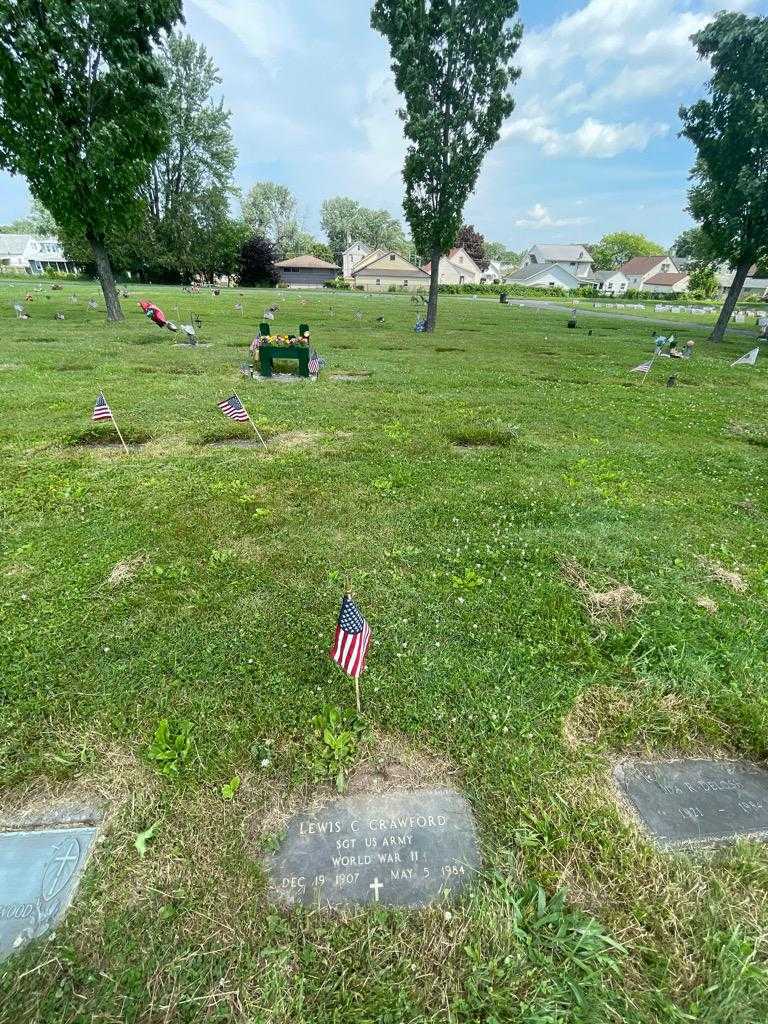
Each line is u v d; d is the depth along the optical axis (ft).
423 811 7.19
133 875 6.31
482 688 9.18
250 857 6.55
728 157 61.62
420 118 56.70
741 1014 5.25
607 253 347.36
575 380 39.60
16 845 6.64
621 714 8.79
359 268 239.30
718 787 7.73
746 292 263.49
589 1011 5.25
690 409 31.68
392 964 5.57
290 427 24.54
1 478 17.98
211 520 15.19
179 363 39.19
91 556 13.15
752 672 9.74
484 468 20.04
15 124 49.26
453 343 58.49
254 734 8.20
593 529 15.37
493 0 51.24
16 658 9.62
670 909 6.12
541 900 6.14
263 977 5.42
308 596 11.65
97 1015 5.13
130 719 8.45
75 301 88.79
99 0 47.11
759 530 15.80
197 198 167.53
